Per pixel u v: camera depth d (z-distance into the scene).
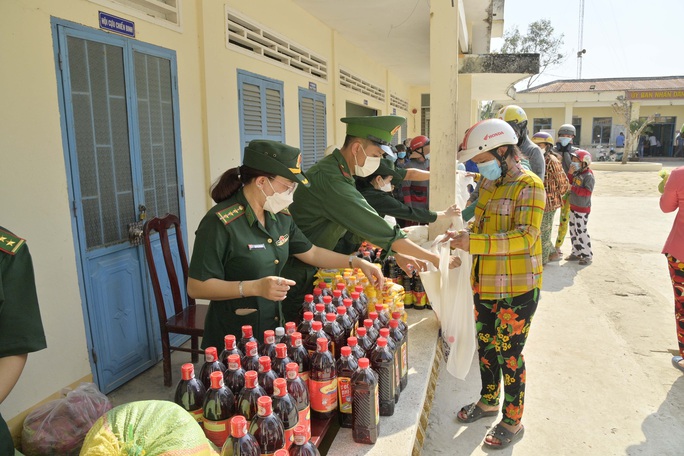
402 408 2.12
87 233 2.98
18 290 1.39
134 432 1.15
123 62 3.21
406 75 12.05
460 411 3.05
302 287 2.54
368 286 2.55
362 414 1.79
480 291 2.59
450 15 3.75
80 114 2.90
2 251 1.37
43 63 2.64
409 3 5.82
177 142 3.80
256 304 2.05
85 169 2.95
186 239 3.98
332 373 1.77
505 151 2.45
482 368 2.95
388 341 2.05
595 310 5.01
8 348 1.37
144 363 3.50
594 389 3.45
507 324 2.56
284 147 1.90
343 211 2.38
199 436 1.20
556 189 6.25
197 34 4.01
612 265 6.76
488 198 2.66
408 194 5.72
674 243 3.57
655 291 5.64
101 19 3.01
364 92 9.23
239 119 4.65
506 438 2.76
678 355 3.97
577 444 2.82
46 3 2.64
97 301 3.06
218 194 2.03
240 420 1.29
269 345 1.78
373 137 2.36
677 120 29.66
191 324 3.16
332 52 7.24
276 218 2.12
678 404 3.25
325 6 5.96
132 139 3.31
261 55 5.04
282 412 1.43
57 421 2.40
